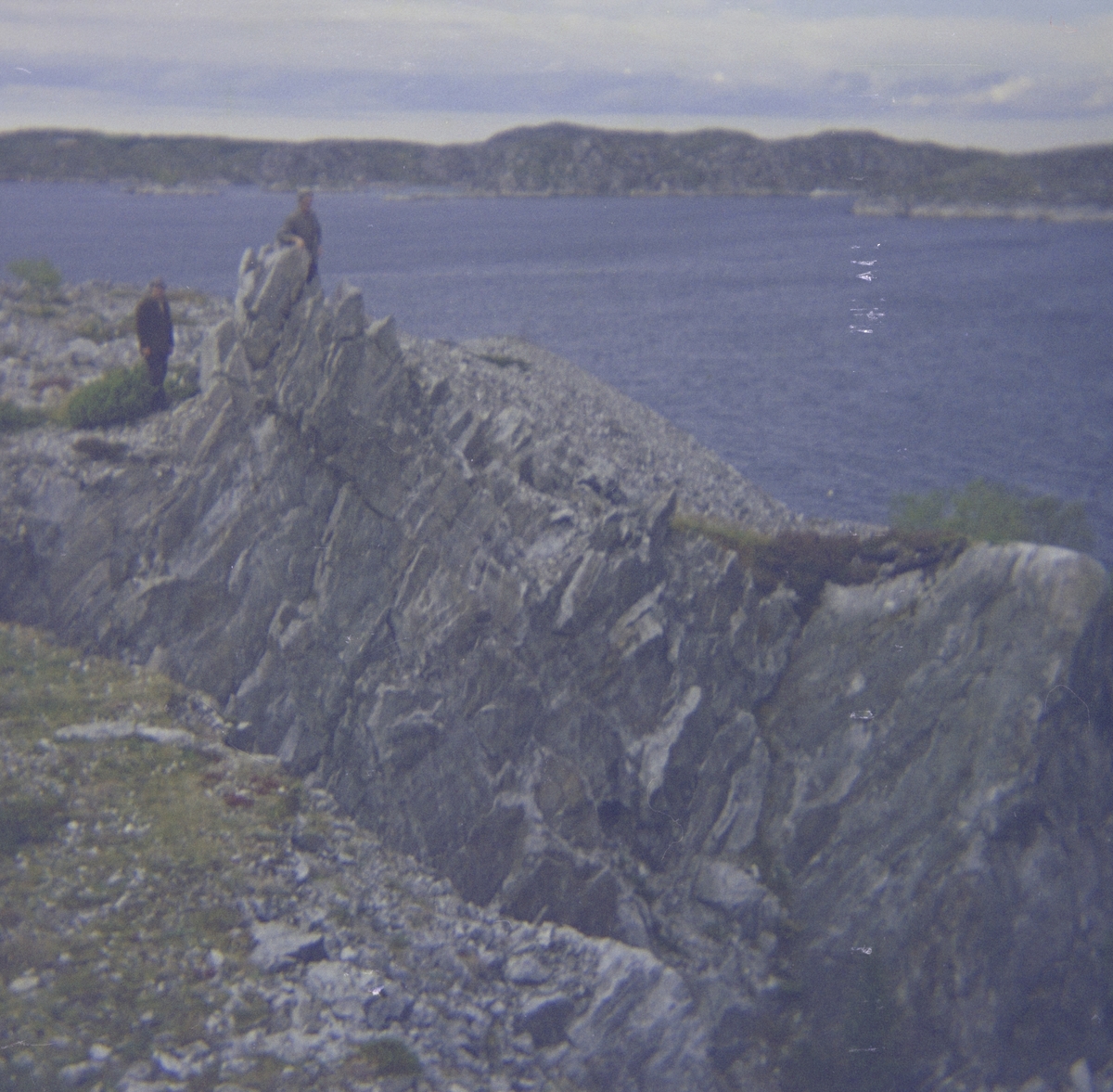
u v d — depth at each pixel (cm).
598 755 2792
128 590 2430
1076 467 8000
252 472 2559
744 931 2791
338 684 2538
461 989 2012
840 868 2886
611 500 3331
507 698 2692
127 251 17200
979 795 2830
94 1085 1443
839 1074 2570
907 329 15238
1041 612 2884
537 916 2552
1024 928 2764
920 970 2753
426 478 2752
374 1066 1644
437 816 2527
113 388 2652
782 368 12194
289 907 1948
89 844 1886
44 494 2417
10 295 3941
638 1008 2184
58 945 1653
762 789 3020
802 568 3238
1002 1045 2723
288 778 2378
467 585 2745
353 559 2620
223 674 2462
